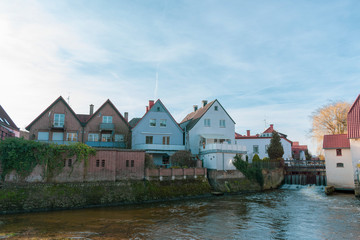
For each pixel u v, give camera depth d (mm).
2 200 20984
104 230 15609
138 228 16125
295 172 42031
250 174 35750
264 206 23656
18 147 23234
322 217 19172
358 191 28766
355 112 31875
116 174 26703
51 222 17547
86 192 24078
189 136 41375
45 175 23688
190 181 30328
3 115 37844
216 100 44188
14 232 14992
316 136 43969
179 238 14281
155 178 28203
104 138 37688
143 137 39281
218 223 17500
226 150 35906
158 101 41250
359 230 15805
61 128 34938
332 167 34094
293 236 14750
